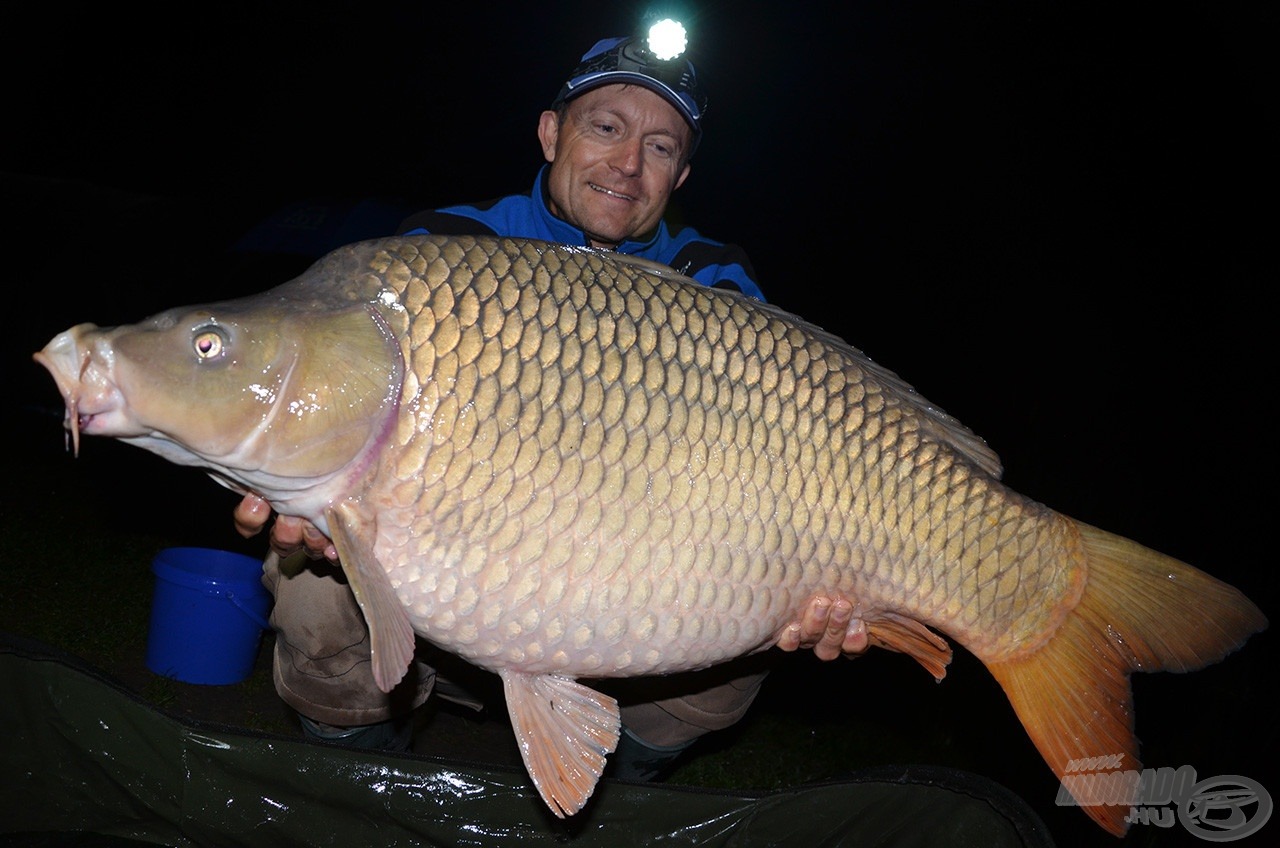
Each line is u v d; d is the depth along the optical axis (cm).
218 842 98
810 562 84
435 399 75
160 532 214
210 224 304
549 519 77
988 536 88
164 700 145
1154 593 90
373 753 98
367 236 266
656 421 79
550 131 122
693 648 82
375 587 76
